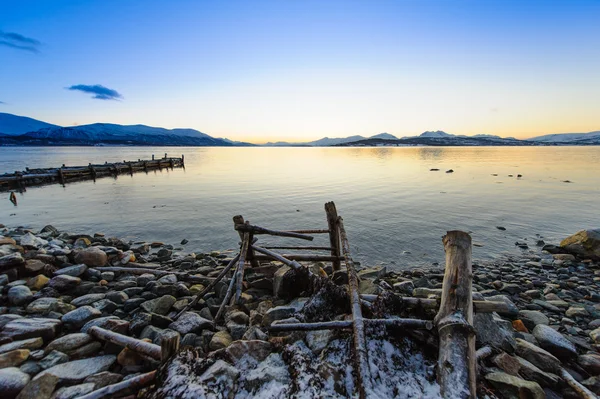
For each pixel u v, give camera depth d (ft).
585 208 69.21
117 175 157.79
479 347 14.69
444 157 325.21
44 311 20.63
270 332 16.66
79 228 56.85
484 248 44.52
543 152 457.68
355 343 12.42
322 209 71.72
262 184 117.60
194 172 176.24
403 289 26.86
